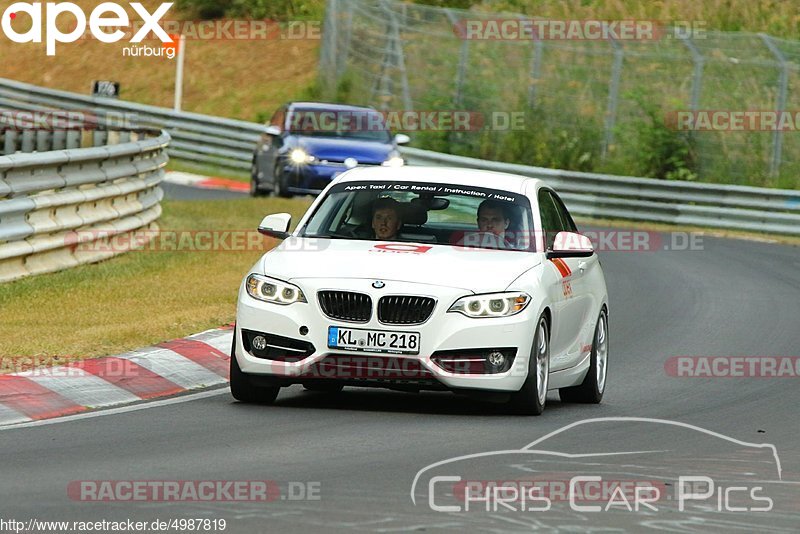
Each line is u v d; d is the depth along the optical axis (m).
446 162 119.81
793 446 34.22
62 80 169.75
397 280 36.31
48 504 24.95
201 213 86.25
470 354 36.22
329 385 38.91
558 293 38.81
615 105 134.50
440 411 37.72
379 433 33.53
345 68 149.62
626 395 43.31
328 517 24.28
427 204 40.06
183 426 33.75
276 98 157.25
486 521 24.42
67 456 29.56
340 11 151.75
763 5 161.75
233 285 59.06
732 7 160.38
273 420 35.00
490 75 143.62
